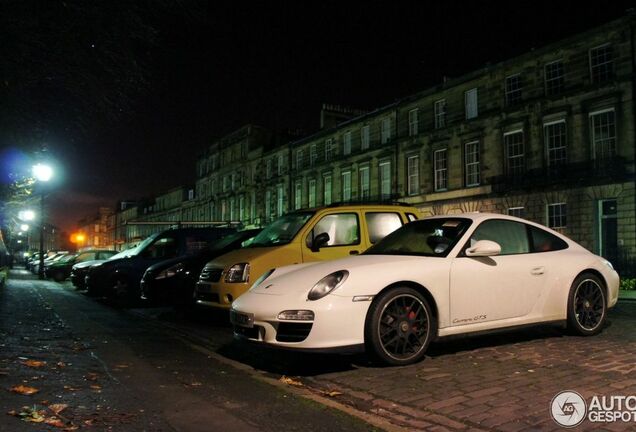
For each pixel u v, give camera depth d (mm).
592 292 6504
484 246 5527
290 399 4262
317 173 44625
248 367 5562
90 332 8062
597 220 24344
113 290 13742
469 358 5418
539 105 27016
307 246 7930
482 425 3467
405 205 8891
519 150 28234
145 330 8523
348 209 8359
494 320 5688
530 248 6312
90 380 4828
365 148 39375
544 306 6059
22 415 3684
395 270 5215
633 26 23188
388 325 5094
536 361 5184
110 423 3609
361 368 5215
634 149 22906
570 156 25516
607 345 5902
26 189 12156
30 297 14859
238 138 59844
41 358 5781
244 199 57938
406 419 3699
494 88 29609
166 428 3537
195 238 13828
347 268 5199
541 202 26656
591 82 24844
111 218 116750
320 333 4816
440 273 5391
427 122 34031
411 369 5035
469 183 31031
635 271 22547
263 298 5250
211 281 8289
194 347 6836
